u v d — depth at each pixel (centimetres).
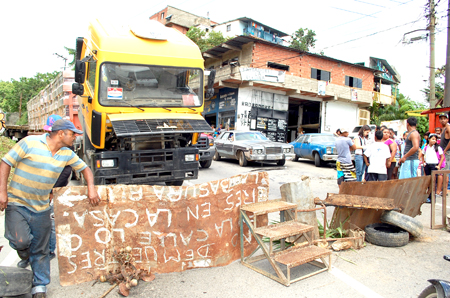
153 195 360
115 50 602
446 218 585
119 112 606
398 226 460
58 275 366
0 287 287
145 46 630
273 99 2477
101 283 344
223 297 316
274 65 2402
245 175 416
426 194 525
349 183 496
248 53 2302
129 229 354
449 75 1174
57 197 329
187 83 671
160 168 618
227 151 1404
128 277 332
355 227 477
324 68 2611
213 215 383
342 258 411
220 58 2630
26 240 297
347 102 2830
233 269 382
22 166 294
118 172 582
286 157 1302
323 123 2719
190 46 678
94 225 344
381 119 3011
